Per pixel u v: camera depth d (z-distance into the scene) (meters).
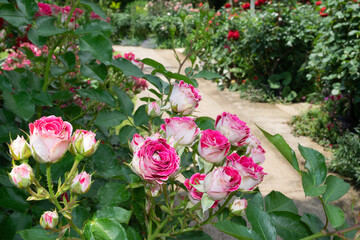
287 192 3.76
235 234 0.77
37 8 1.16
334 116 5.23
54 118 0.76
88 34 1.11
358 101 4.65
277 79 6.99
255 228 0.86
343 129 4.98
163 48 12.84
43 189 0.80
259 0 7.29
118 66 1.26
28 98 1.01
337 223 0.79
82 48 1.10
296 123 5.53
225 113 0.99
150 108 1.12
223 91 7.56
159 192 0.89
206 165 0.91
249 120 5.80
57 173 1.03
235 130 0.95
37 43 1.21
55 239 0.82
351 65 4.43
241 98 7.06
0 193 0.94
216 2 14.18
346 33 4.67
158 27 13.19
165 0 15.85
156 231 0.95
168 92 1.40
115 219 0.79
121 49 12.01
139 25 14.80
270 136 0.88
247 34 6.98
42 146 0.74
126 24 14.96
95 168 1.08
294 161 0.88
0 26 1.83
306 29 6.59
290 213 0.99
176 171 0.87
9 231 0.93
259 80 7.22
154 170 0.80
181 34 12.82
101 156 1.09
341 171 4.12
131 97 1.83
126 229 0.85
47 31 1.11
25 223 0.96
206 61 8.02
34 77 1.25
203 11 1.51
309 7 7.39
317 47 5.02
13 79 1.19
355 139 4.14
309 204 3.55
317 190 0.81
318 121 5.27
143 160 0.80
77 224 0.92
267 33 6.82
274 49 6.84
